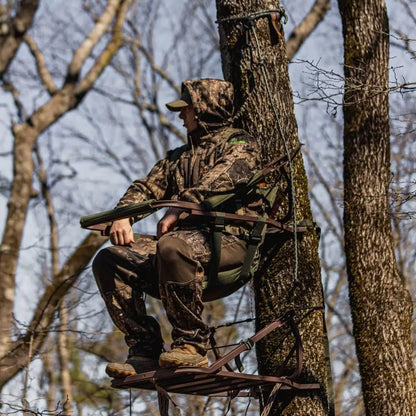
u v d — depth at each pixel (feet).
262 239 19.39
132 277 19.15
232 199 19.52
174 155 21.07
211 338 19.71
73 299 37.06
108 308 19.19
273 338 21.66
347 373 55.01
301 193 22.43
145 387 19.36
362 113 25.09
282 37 23.04
